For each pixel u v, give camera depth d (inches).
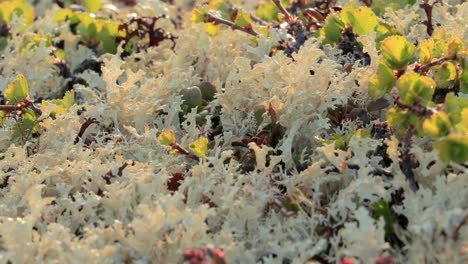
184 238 17.7
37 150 20.5
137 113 20.9
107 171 19.4
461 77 19.4
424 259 17.3
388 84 19.0
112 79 21.1
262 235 18.0
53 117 21.3
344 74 20.1
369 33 20.5
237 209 18.3
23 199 18.8
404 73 19.2
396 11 22.5
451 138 17.5
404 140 18.3
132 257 17.9
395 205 18.2
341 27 21.9
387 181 18.4
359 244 17.2
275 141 20.2
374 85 19.1
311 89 20.1
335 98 20.4
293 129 19.4
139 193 18.9
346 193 18.1
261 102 20.2
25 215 18.7
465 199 18.1
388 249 17.7
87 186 19.3
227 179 18.7
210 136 20.8
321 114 20.1
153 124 21.1
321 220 18.1
